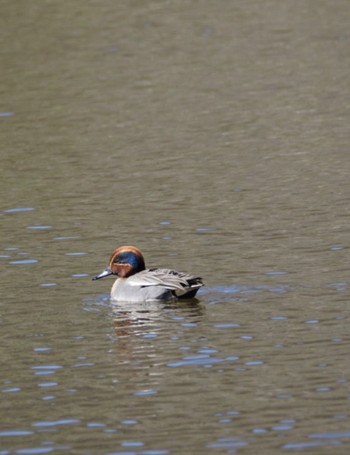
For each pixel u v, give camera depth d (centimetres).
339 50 4047
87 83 3691
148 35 4425
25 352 1495
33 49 4212
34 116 3281
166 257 1930
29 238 2092
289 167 2584
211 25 4603
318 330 1515
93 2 5050
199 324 1566
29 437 1228
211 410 1272
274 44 4216
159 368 1410
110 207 2303
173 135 2984
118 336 1537
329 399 1283
